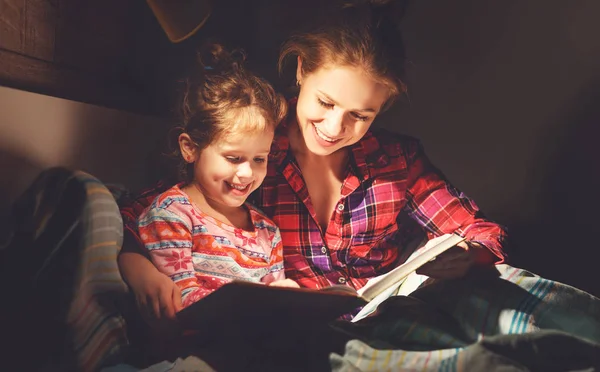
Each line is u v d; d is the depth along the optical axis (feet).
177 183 6.06
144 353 5.19
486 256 5.75
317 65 5.49
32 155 5.52
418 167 6.66
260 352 4.73
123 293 4.98
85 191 4.84
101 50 6.90
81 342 4.72
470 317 5.18
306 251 6.29
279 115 5.89
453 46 8.98
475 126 9.05
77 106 5.99
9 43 5.62
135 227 5.60
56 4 6.14
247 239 5.86
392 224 6.53
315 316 4.69
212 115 5.58
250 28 8.13
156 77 7.66
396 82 5.62
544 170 8.93
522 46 8.84
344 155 6.36
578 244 8.89
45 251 4.76
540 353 4.48
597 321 5.21
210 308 4.50
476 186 9.13
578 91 8.75
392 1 5.87
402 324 5.02
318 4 7.97
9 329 4.66
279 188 6.30
